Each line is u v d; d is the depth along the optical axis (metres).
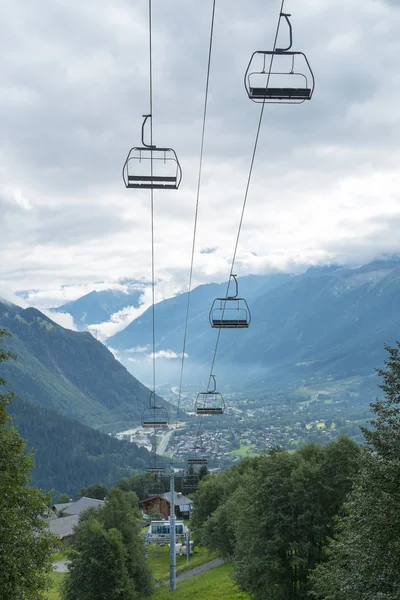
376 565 28.95
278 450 59.56
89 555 71.06
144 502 190.25
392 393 31.69
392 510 29.14
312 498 54.53
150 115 26.06
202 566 112.94
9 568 30.34
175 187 26.62
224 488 118.44
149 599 80.00
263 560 54.69
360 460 31.66
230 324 37.56
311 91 20.09
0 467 33.25
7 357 34.62
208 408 70.62
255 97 20.22
